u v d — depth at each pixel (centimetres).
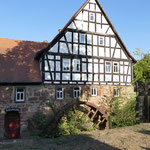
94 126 1630
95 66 1658
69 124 1477
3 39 1742
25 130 1380
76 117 1504
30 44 1781
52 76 1474
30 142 1104
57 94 1498
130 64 1859
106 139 1080
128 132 1261
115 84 1752
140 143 978
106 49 1719
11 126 1395
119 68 1786
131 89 1819
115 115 1611
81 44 1600
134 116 1644
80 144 997
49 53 1470
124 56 1825
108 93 1711
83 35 1612
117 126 1605
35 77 1454
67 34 1545
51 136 1308
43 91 1447
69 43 1552
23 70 1476
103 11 1689
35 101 1422
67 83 1527
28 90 1409
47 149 927
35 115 1387
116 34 1756
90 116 1712
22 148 962
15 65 1493
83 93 1589
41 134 1311
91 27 1648
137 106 1747
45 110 1443
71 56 1552
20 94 1400
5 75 1377
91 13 1652
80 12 1605
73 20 1574
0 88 1338
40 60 1546
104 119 1633
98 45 1680
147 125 1535
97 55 1670
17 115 1415
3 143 1103
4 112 1341
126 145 948
